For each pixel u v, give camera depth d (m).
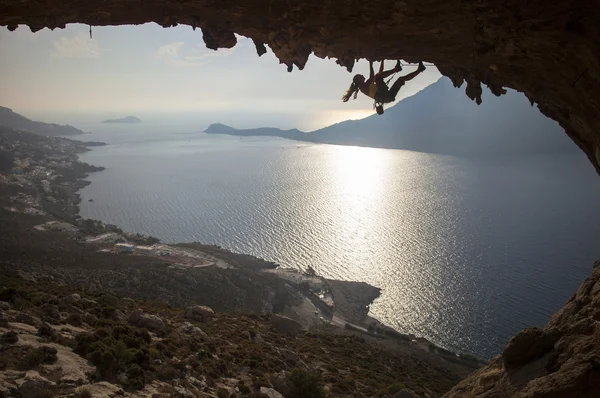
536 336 12.95
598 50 7.78
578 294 15.09
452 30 8.87
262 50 9.97
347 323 90.44
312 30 9.20
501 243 160.12
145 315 32.53
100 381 18.98
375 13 8.56
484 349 87.25
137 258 108.50
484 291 116.25
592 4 7.32
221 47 9.80
